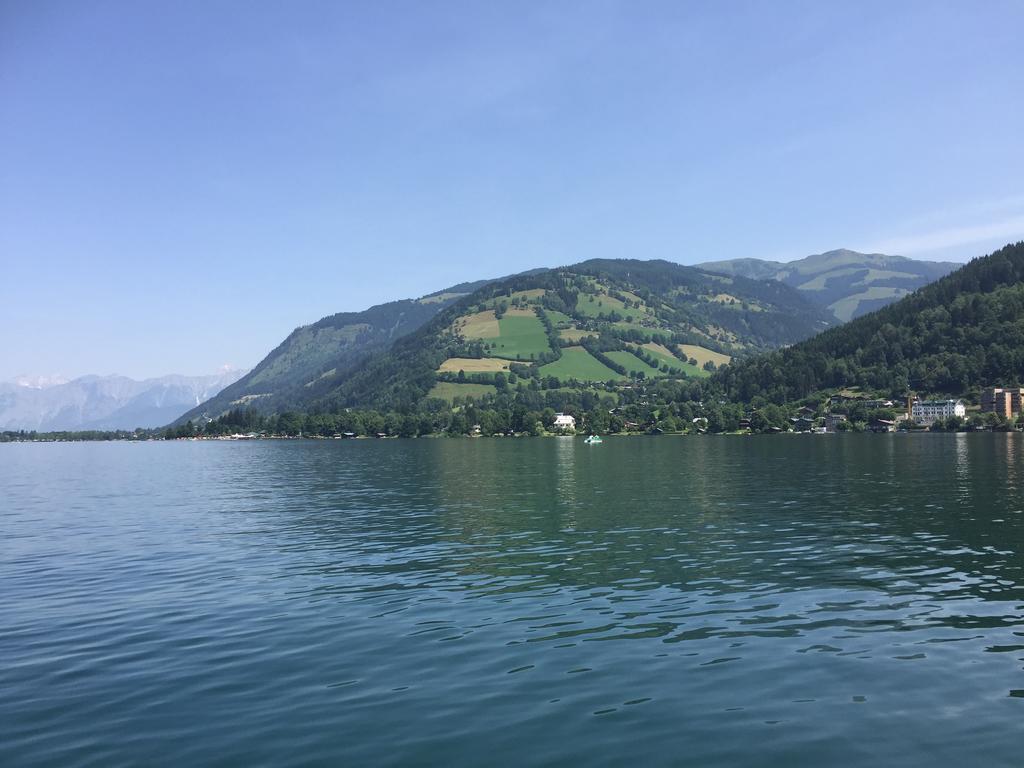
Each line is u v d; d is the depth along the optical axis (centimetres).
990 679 1998
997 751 1580
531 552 4000
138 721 1802
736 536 4372
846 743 1625
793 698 1881
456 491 7631
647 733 1686
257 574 3547
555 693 1931
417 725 1745
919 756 1562
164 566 3797
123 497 7706
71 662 2262
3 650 2395
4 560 4041
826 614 2659
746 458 12162
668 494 6788
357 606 2881
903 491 6662
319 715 1814
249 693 1972
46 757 1617
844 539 4209
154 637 2512
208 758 1596
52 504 7088
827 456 12206
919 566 3469
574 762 1550
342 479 9656
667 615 2673
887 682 1984
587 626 2544
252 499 7244
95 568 3778
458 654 2261
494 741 1652
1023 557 3662
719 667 2116
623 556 3819
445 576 3422
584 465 11444
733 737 1661
